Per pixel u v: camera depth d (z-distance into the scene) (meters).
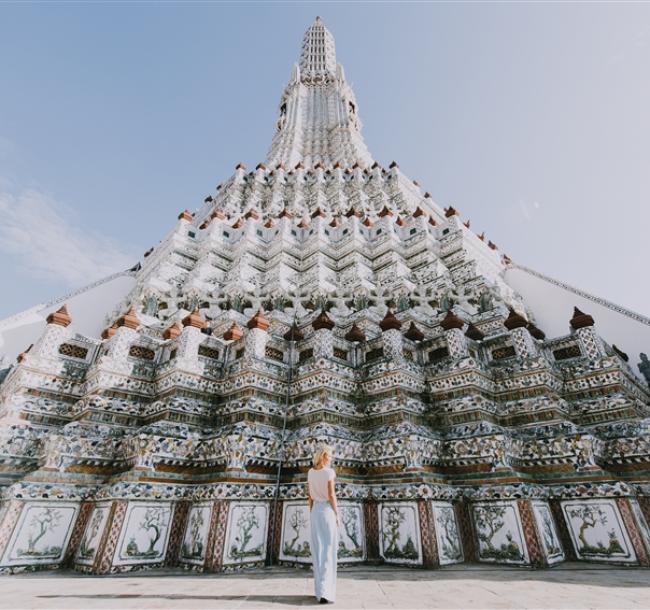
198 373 7.62
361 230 15.11
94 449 6.13
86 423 6.54
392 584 4.10
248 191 22.84
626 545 5.16
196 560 5.27
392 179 21.44
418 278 13.19
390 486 6.02
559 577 4.39
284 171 23.89
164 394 7.39
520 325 8.08
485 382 7.62
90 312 14.83
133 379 7.48
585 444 5.89
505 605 3.16
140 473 5.66
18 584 4.21
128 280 16.59
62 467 5.82
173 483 5.91
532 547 5.20
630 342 11.47
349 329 10.08
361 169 24.47
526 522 5.39
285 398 7.85
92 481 5.98
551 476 6.12
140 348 8.05
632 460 6.12
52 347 7.44
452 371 7.67
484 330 9.92
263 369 7.68
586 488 5.70
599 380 7.33
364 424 7.57
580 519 5.66
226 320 10.04
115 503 5.29
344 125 31.62
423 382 7.94
